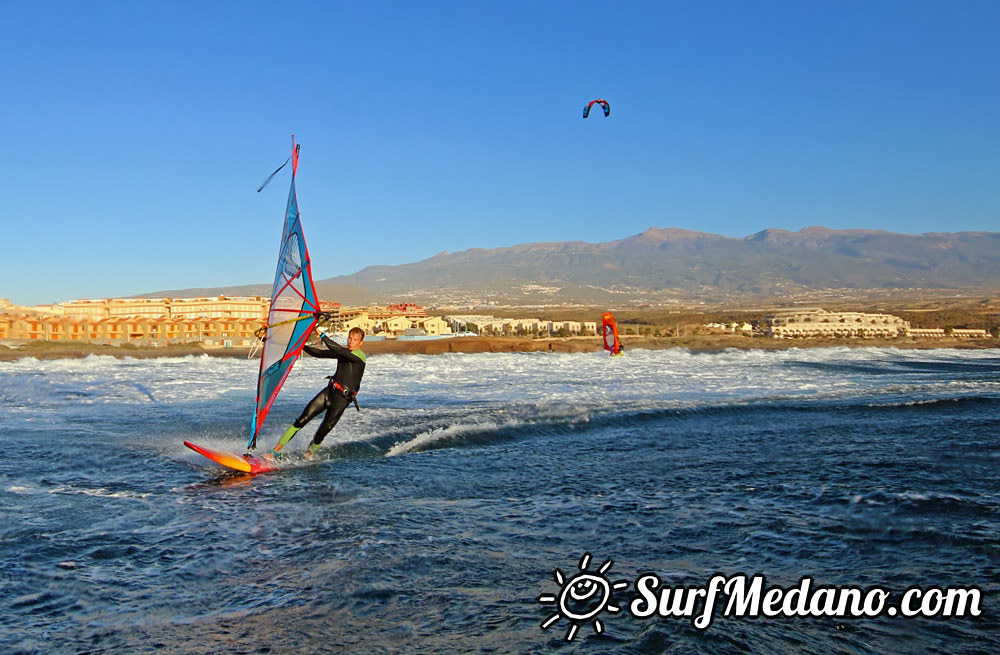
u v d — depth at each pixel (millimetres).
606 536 6805
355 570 5840
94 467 9734
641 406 15672
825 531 6930
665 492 8523
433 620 4895
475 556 6215
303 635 4656
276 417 14609
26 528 6883
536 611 5074
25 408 15984
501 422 13500
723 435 12797
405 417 14242
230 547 6426
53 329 60938
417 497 8281
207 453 9578
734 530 6980
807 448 11516
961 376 28328
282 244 10602
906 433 13039
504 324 139375
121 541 6566
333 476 9367
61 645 4492
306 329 10617
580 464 10188
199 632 4699
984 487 8703
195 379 23578
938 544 6516
